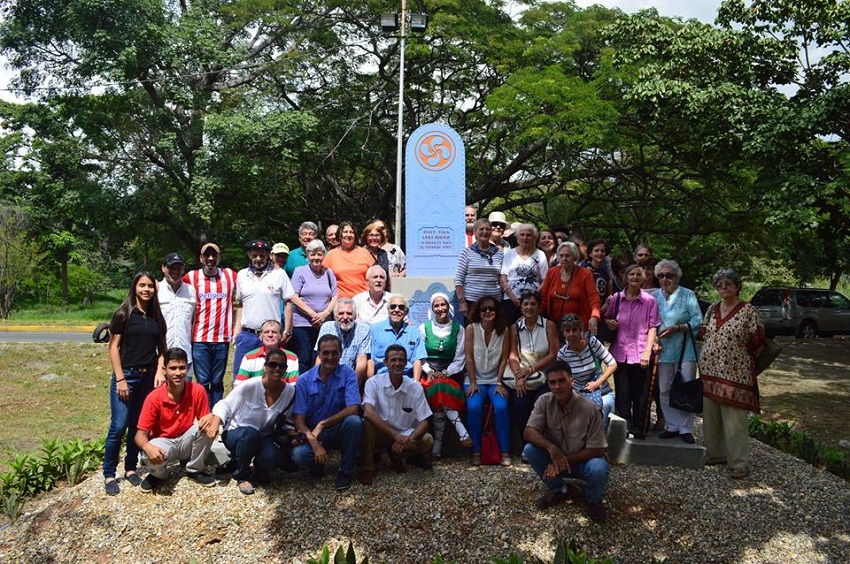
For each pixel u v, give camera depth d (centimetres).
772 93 1398
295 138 1823
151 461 542
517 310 704
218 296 676
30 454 730
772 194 1295
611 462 628
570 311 648
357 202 2445
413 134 878
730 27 1463
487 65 1998
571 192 2181
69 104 1844
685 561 493
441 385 630
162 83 1847
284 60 2016
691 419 641
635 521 528
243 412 573
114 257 3509
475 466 616
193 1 2009
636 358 636
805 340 1914
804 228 1266
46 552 515
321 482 581
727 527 524
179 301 634
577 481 572
